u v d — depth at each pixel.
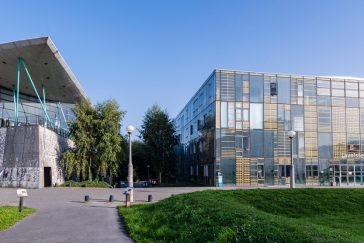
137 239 10.74
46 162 35.84
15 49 33.56
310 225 10.23
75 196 26.12
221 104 42.94
